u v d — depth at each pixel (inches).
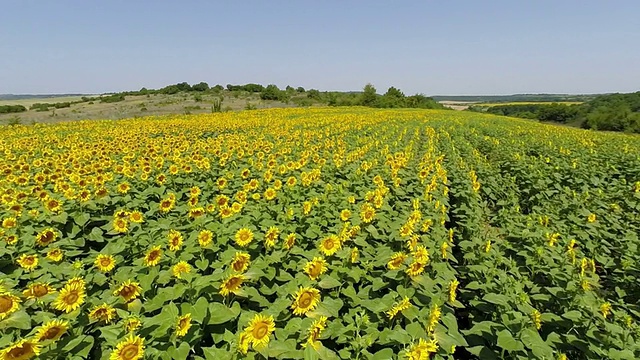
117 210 266.5
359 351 117.0
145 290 146.8
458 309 201.2
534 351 125.6
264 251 198.7
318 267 151.6
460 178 406.6
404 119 1366.9
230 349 114.1
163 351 110.8
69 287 129.3
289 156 510.0
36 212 235.6
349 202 269.6
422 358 107.8
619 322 152.2
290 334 124.9
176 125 965.2
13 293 138.4
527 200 391.2
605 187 413.1
